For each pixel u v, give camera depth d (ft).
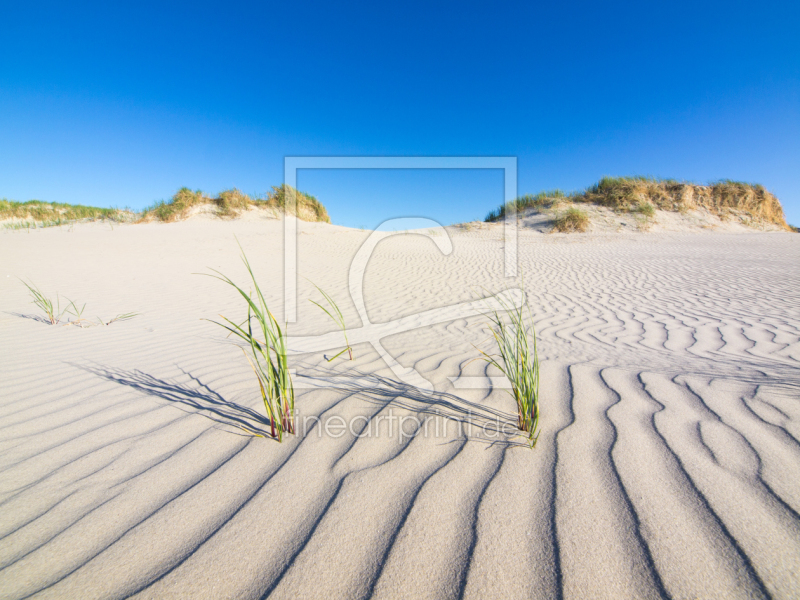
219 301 18.25
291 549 3.52
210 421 6.00
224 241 38.96
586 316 15.23
